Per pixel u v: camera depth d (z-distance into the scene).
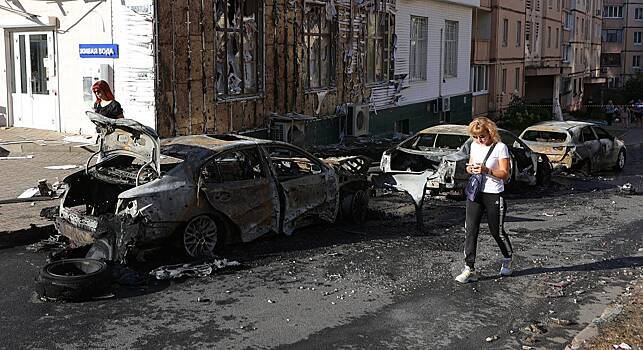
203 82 14.71
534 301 7.39
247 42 16.22
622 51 76.88
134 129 8.45
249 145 9.25
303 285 7.73
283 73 17.31
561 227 11.30
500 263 8.85
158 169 8.28
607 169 19.86
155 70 13.64
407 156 14.22
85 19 14.72
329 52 19.55
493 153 7.83
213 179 8.80
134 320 6.55
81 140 14.90
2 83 16.78
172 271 7.83
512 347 6.11
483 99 34.72
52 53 15.59
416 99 25.45
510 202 13.84
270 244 9.45
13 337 6.08
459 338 6.29
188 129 14.44
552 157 17.75
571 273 8.49
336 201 10.39
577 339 6.07
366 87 21.61
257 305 7.04
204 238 8.69
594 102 67.56
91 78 14.73
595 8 66.81
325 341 6.14
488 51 34.31
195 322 6.53
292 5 17.34
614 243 10.18
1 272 7.95
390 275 8.20
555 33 49.03
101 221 7.80
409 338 6.26
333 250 9.27
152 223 8.05
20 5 15.76
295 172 10.29
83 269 7.41
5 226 9.35
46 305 6.91
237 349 5.91
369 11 21.45
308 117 17.03
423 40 25.80
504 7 36.09
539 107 39.75
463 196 13.58
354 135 20.27
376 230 10.60
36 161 14.05
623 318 6.61
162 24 13.67
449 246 9.70
